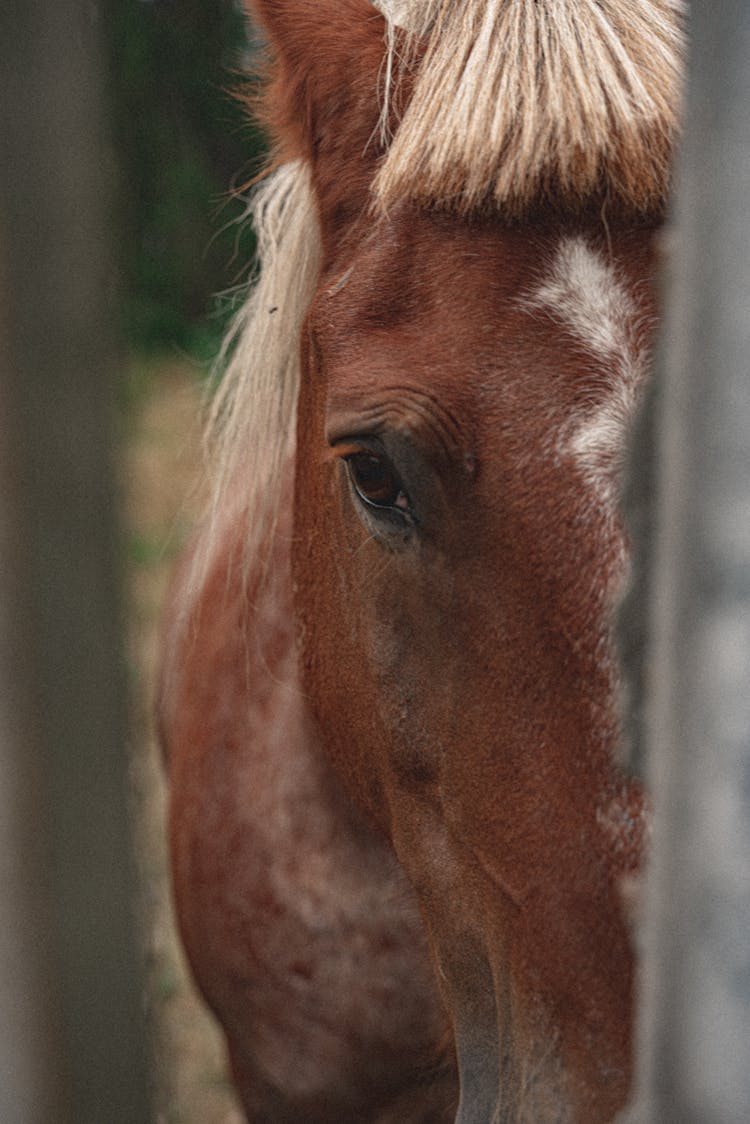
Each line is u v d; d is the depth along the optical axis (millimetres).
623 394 1323
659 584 708
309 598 1953
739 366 633
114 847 760
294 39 1755
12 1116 731
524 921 1344
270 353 2062
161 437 9352
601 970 1245
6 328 657
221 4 11305
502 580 1361
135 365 11656
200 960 2529
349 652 1774
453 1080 2266
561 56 1400
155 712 3494
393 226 1512
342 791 2145
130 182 11883
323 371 1693
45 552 684
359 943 2195
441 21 1569
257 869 2314
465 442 1363
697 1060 609
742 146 637
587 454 1308
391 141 1618
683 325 672
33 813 708
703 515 635
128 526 804
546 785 1317
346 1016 2246
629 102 1366
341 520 1712
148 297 12289
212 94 11586
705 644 620
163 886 4512
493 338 1381
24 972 722
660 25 1457
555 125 1356
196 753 2529
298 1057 2344
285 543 2330
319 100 1724
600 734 1264
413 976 2164
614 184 1353
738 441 628
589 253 1387
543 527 1312
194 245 12250
